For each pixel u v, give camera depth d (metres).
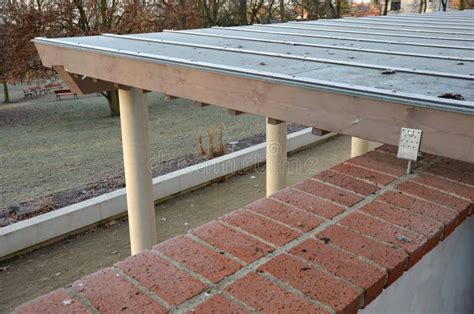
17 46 10.55
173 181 6.18
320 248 1.06
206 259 1.03
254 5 15.73
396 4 19.95
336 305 0.87
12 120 11.02
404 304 1.17
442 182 1.40
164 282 0.95
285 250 1.05
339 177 1.46
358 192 1.35
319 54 2.55
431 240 1.11
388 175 1.47
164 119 10.55
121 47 2.90
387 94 1.44
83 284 0.95
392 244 1.08
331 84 1.62
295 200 1.31
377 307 1.05
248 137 8.86
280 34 3.87
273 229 1.15
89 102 13.34
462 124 1.28
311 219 1.19
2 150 8.28
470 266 1.55
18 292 4.12
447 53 2.58
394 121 1.44
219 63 2.20
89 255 4.78
